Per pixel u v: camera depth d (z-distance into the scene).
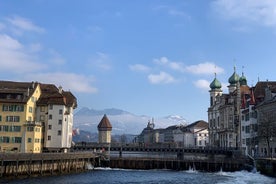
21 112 107.31
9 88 115.50
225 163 110.19
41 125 112.06
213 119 187.25
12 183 65.38
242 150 130.88
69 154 94.94
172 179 83.81
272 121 100.50
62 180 75.12
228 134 161.12
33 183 66.94
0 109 107.06
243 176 89.56
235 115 157.38
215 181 78.69
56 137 115.44
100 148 141.25
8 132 106.38
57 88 126.81
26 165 77.81
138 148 145.12
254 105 120.25
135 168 116.38
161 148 145.75
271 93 107.19
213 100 198.00
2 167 70.25
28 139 106.50
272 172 83.69
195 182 77.31
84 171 101.88
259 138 107.38
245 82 181.75
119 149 143.75
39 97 118.19
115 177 86.75
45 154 82.88
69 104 121.62
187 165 114.00
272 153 103.50
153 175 94.19
